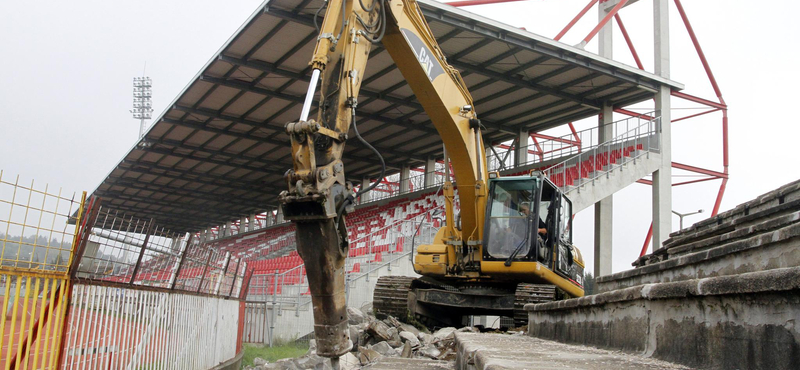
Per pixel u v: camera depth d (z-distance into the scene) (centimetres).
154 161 3575
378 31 779
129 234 696
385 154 3381
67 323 602
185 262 862
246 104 2564
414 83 998
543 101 2473
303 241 592
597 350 557
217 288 1071
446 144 1133
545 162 2653
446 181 1313
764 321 312
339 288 607
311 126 581
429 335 1203
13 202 528
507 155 2944
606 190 2142
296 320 1841
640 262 1301
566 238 1451
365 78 2278
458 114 1105
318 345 602
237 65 2108
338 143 637
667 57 2364
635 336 501
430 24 1825
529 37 1902
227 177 3972
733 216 1050
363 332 1189
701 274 670
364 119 2747
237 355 1265
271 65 2139
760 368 314
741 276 326
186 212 5247
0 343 531
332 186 599
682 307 411
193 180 4034
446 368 830
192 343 926
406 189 3547
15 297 544
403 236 2281
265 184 4150
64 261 600
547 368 377
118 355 691
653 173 2319
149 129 2984
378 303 1409
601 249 2320
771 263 509
